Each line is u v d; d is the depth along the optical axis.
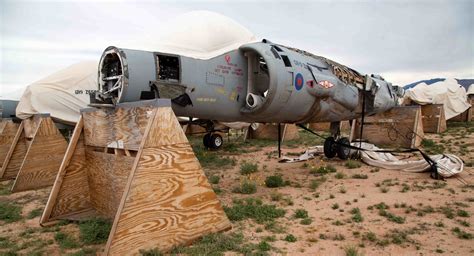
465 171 7.71
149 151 3.76
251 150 13.05
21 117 11.58
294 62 7.11
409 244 3.90
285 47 7.65
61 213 5.23
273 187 6.89
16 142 9.30
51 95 12.09
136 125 4.16
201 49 6.25
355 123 13.02
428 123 17.30
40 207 6.18
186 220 3.98
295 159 10.07
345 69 9.26
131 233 3.55
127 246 3.50
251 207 5.25
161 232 3.76
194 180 4.11
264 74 7.32
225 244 3.84
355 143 10.45
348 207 5.36
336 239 4.08
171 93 5.50
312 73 7.43
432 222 4.59
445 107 21.66
